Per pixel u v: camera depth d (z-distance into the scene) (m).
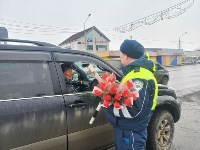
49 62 3.18
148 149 4.20
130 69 2.77
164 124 4.36
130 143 2.74
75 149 3.31
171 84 17.72
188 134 5.87
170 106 4.51
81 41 61.03
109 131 3.79
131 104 2.47
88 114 3.42
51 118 2.99
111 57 39.91
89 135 3.48
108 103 2.54
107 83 2.52
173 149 4.91
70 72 3.71
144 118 2.73
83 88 3.72
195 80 20.58
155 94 2.74
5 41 3.15
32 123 2.82
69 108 3.19
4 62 2.79
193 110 8.42
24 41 3.30
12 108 2.69
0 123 2.58
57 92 3.13
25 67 2.94
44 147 2.95
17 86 2.82
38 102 2.91
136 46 2.74
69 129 3.20
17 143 2.71
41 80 3.03
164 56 60.91
